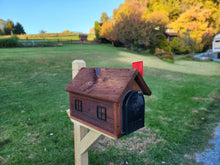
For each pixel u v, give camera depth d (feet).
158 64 47.34
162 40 74.38
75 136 5.71
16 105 14.64
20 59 31.22
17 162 8.22
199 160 9.12
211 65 58.44
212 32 101.45
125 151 9.71
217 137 11.41
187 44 84.07
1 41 52.47
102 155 9.25
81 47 65.41
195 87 25.64
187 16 97.81
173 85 26.20
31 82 21.13
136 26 67.87
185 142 10.80
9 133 10.59
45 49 51.31
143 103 3.95
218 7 112.37
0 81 20.06
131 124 3.69
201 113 15.83
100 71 4.26
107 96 3.50
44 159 8.54
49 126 11.73
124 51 67.21
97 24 95.71
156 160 9.03
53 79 23.20
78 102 4.60
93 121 4.14
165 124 13.25
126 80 3.48
